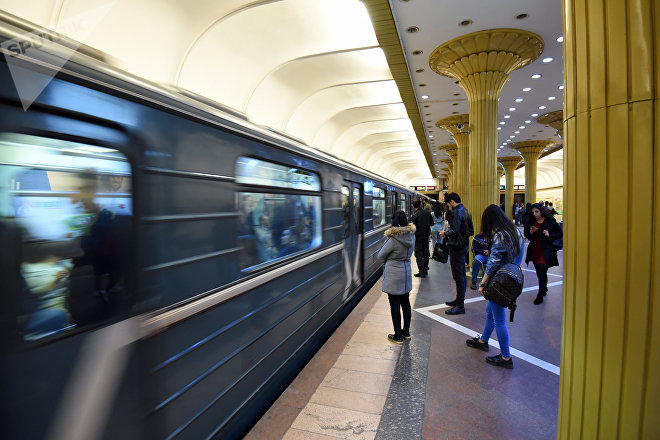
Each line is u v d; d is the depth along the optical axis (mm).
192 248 2055
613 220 1299
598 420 1368
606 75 1297
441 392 3041
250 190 2754
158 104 1855
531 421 2631
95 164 1526
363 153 33344
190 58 10172
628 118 1247
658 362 1221
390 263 4098
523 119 16500
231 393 2443
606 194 1315
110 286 1564
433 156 30062
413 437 2455
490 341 4195
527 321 4871
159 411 1791
